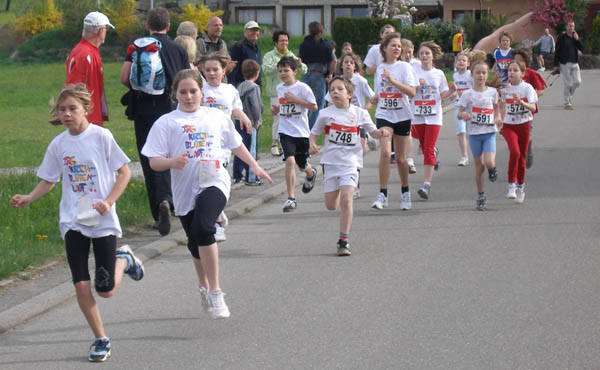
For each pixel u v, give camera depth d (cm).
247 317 680
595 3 4881
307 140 1119
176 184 688
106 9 5731
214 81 993
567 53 2394
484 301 706
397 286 757
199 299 738
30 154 1886
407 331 635
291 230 1010
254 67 1301
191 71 691
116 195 602
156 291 764
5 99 3531
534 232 961
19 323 674
